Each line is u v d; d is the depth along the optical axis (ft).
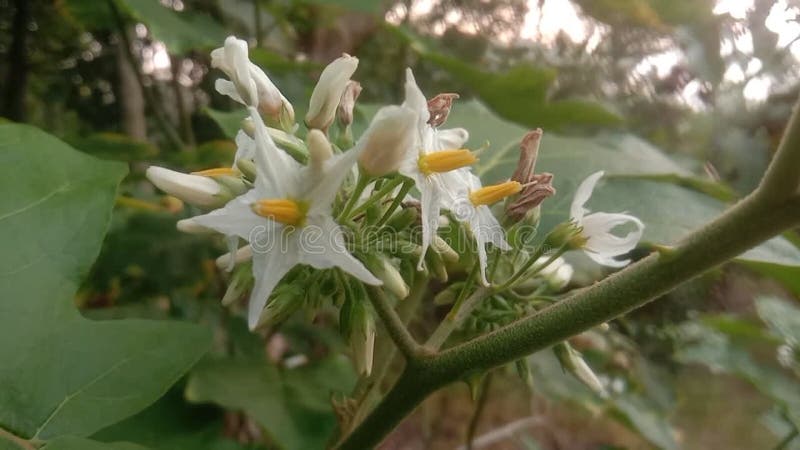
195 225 0.23
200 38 0.51
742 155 0.87
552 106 0.56
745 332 0.50
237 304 0.51
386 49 0.86
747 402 1.05
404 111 0.19
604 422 0.93
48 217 0.25
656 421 0.61
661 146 0.94
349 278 0.23
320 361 0.47
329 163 0.19
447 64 0.57
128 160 0.57
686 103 0.97
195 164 0.56
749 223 0.20
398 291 0.22
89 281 0.49
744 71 0.88
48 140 0.27
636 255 0.54
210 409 0.40
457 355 0.23
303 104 0.52
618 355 0.64
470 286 0.24
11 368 0.22
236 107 0.81
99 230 0.26
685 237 0.21
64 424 0.22
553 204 0.36
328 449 0.28
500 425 0.86
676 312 0.78
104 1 0.71
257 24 0.65
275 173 0.19
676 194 0.37
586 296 0.22
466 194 0.22
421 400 0.24
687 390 1.04
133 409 0.23
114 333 0.25
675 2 0.84
